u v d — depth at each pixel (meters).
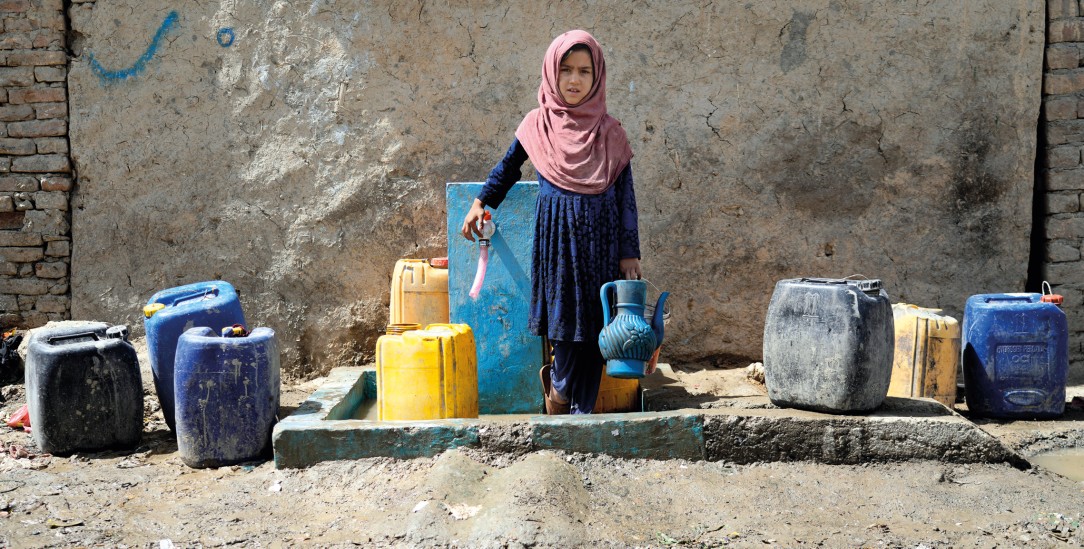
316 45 5.09
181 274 5.22
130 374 3.95
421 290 4.66
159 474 3.66
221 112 5.14
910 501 3.28
